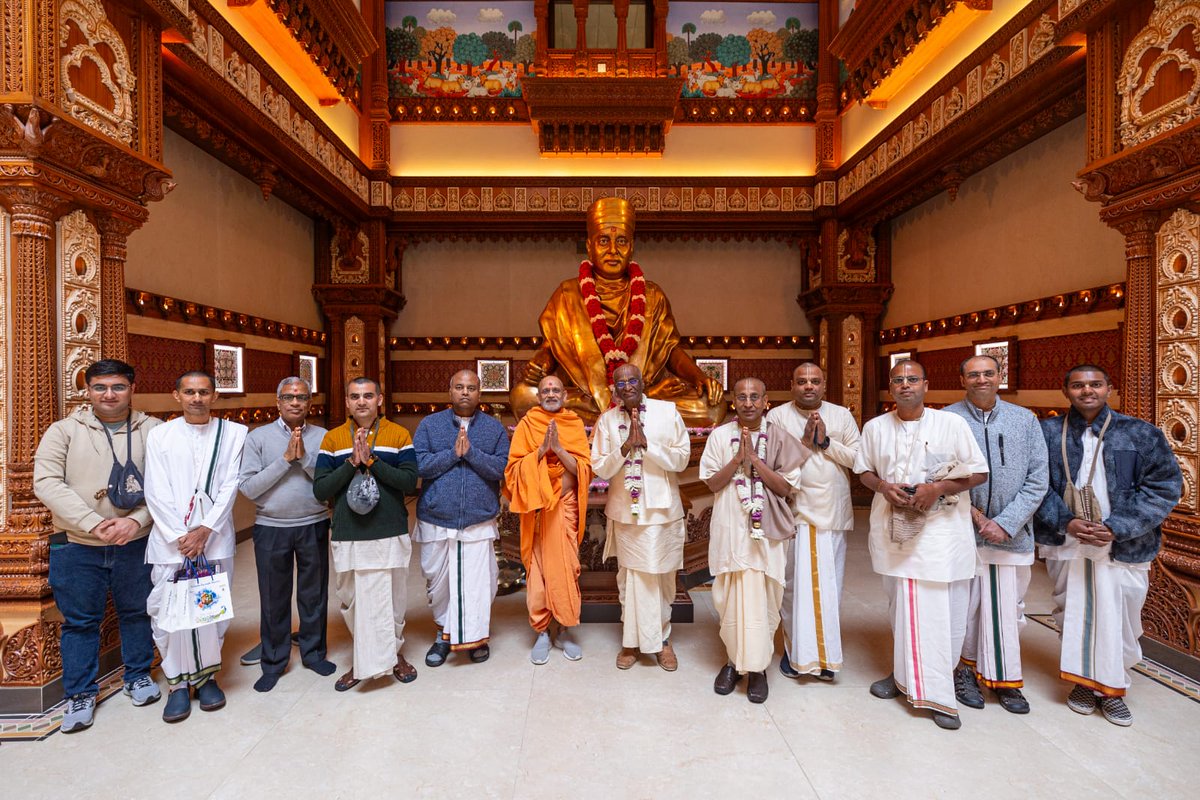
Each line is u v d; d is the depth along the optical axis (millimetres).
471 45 7539
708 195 7410
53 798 1917
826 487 2604
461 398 2865
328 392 7191
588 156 7516
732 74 7578
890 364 7051
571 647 2955
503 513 4227
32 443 2486
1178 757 2109
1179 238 2852
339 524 2539
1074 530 2340
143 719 2393
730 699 2537
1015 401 5035
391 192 7320
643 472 2729
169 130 4449
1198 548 2736
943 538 2289
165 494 2371
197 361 4805
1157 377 2959
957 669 2568
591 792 1934
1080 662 2404
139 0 2861
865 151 6508
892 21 5316
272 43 5129
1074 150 4441
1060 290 4605
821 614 2605
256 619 3494
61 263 2609
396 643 2674
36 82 2381
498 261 7754
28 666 2434
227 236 5242
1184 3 2732
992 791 1928
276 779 2010
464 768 2062
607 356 4387
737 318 7773
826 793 1922
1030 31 4172
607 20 7617
